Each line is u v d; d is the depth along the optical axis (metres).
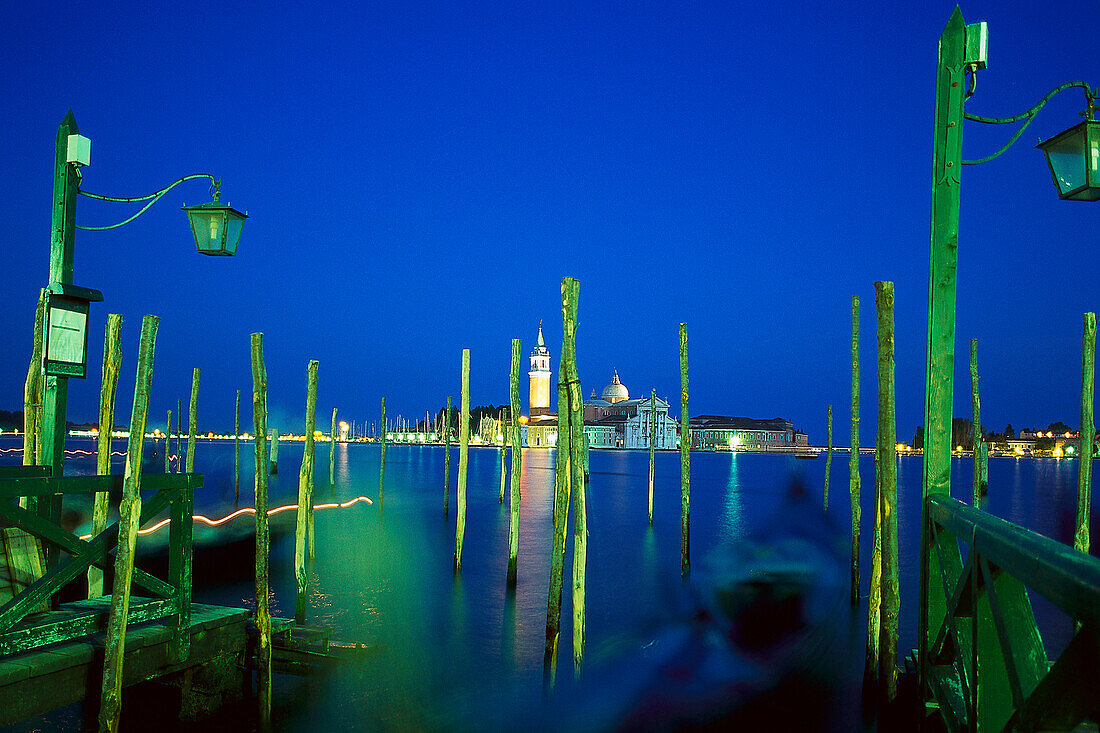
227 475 72.25
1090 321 19.09
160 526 30.00
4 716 7.89
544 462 127.19
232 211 11.30
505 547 31.22
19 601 7.96
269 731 11.49
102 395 10.13
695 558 28.12
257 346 12.25
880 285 12.80
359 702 12.76
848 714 12.74
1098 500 61.91
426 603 20.53
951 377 6.98
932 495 6.84
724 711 12.91
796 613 17.05
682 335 26.36
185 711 10.73
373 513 43.78
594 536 35.31
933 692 6.72
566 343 13.90
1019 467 139.50
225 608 11.27
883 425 12.61
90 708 11.32
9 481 7.78
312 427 17.09
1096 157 7.49
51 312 10.08
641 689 13.66
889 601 12.31
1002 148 7.64
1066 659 3.12
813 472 109.06
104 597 10.45
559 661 15.29
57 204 10.48
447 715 12.54
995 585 4.53
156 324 8.51
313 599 20.55
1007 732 3.77
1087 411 18.92
